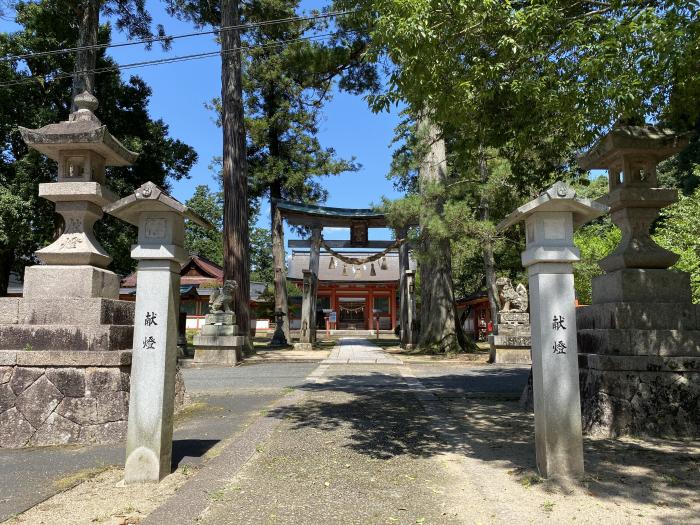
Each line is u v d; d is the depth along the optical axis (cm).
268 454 526
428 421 696
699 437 601
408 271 2525
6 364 612
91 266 676
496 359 1597
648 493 403
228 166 1973
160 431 446
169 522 349
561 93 623
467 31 629
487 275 2131
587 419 636
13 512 372
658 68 552
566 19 630
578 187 1978
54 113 1970
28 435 593
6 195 1830
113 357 617
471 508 378
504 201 1772
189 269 3325
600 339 668
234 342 1573
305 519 357
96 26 1650
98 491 421
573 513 365
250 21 2514
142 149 2148
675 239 1563
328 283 4247
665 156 711
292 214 2567
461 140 851
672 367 625
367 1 980
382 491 416
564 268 452
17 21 1991
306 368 1469
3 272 2216
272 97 2841
